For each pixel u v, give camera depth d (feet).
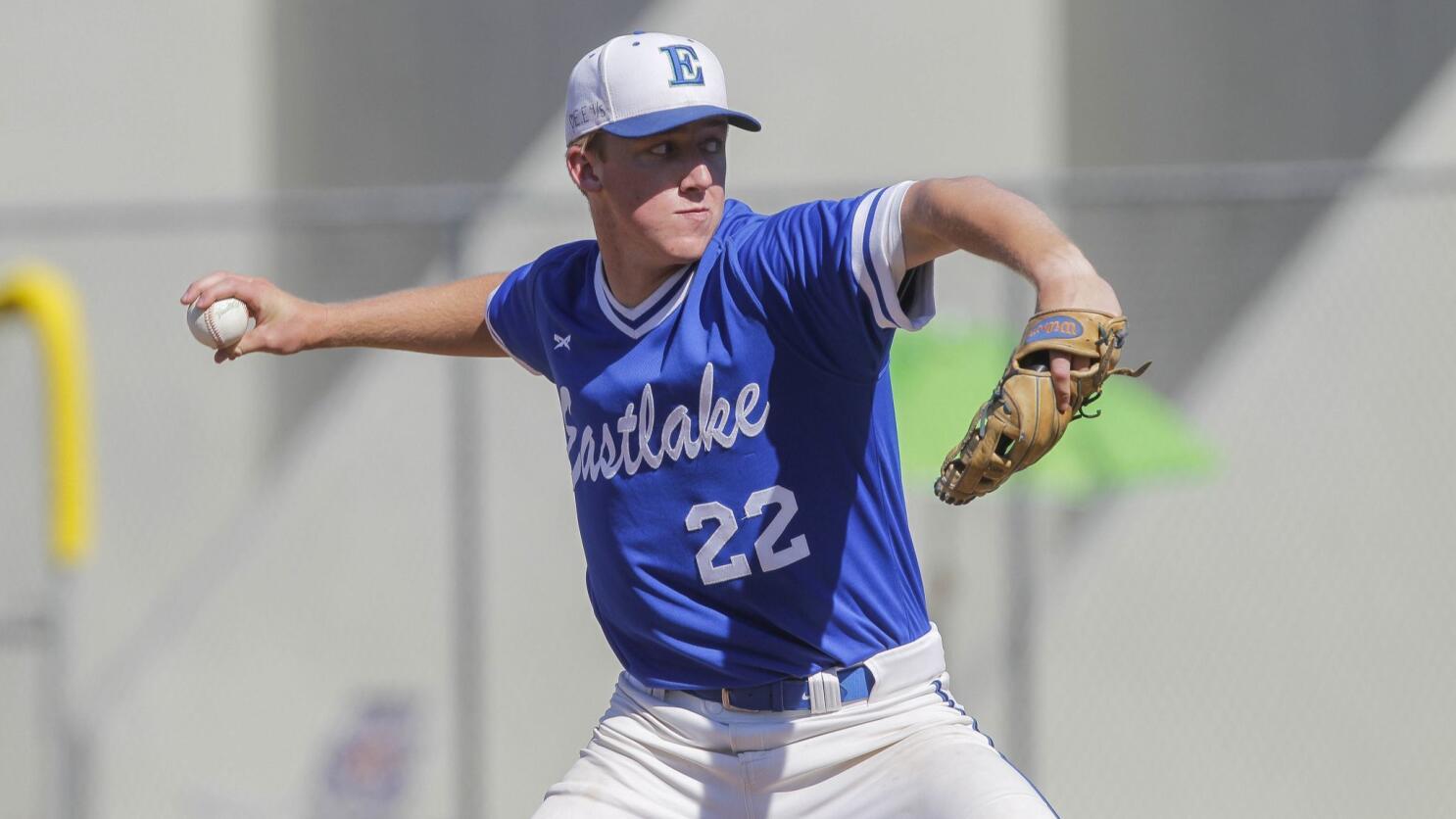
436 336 40.88
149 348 101.86
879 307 31.09
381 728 99.25
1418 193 94.12
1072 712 98.27
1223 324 97.19
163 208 93.86
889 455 34.99
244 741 100.58
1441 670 95.81
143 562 101.91
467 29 102.22
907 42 101.24
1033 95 100.94
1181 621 97.96
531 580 96.63
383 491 100.22
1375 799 96.12
